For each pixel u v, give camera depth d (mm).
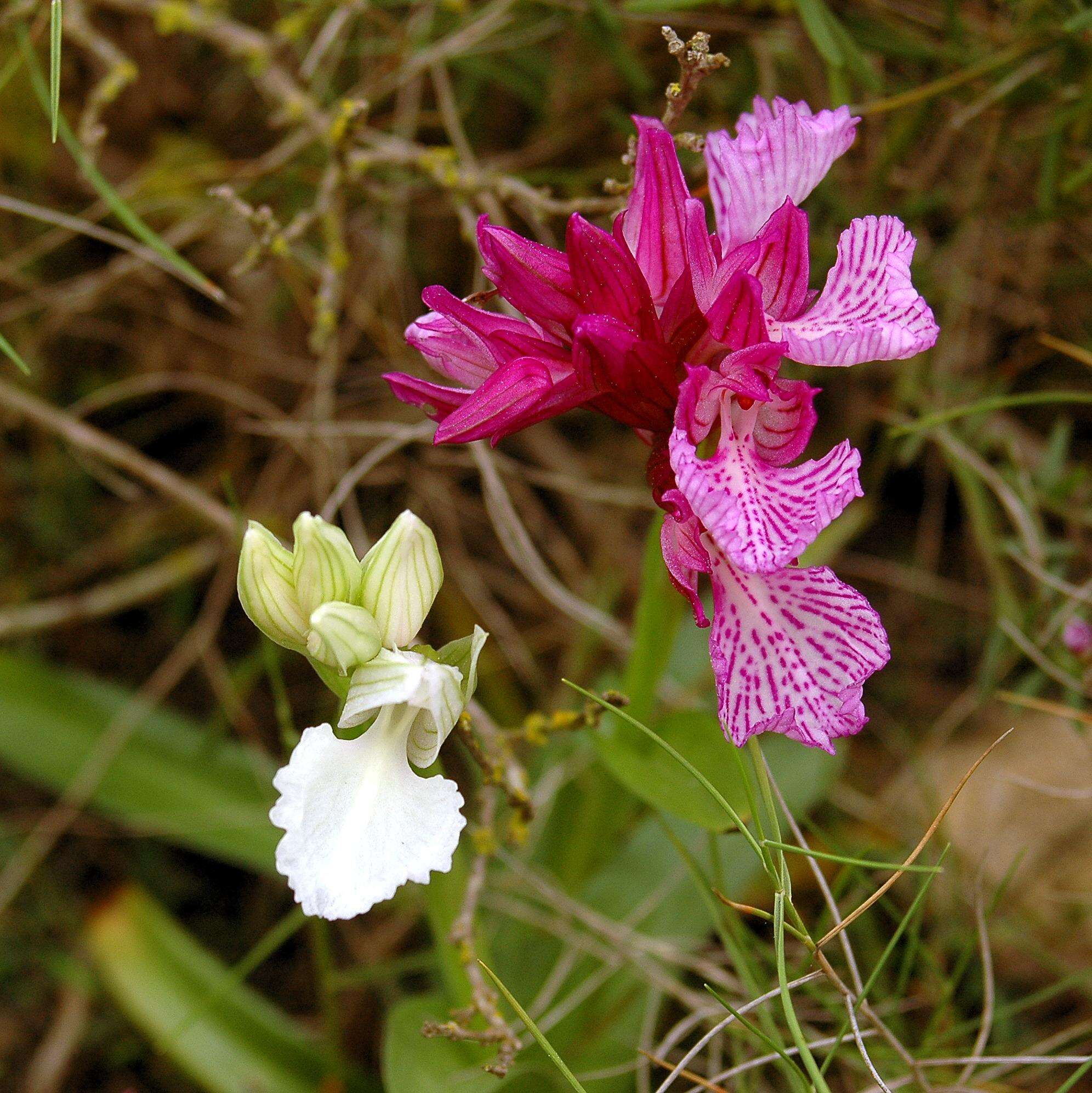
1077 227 253
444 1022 205
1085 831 238
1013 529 250
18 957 255
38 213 219
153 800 247
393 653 158
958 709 253
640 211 165
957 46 230
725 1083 214
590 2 235
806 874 236
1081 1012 227
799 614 161
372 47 268
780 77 261
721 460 160
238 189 262
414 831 155
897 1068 196
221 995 231
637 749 201
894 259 160
